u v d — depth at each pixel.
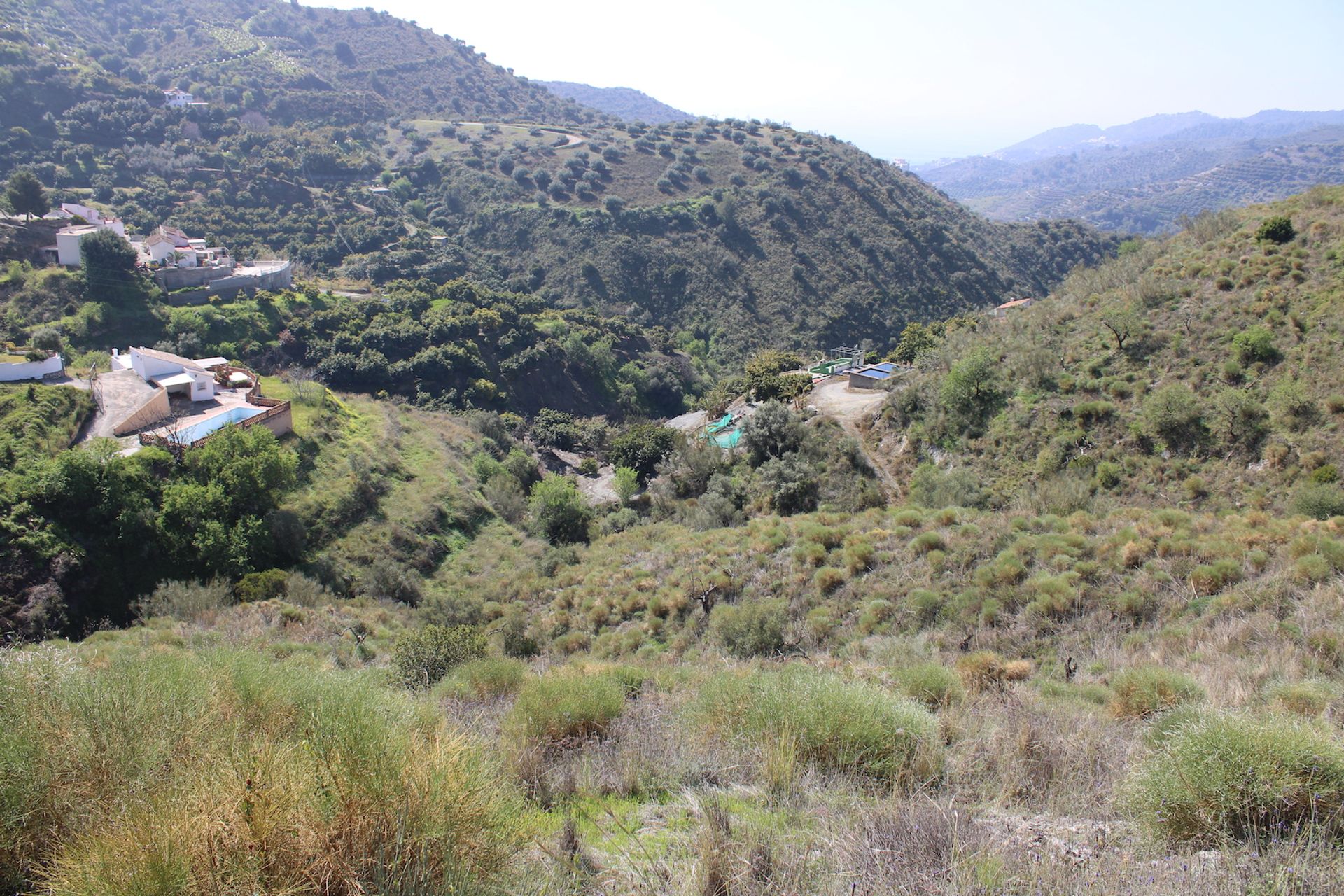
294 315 51.06
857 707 5.43
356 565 25.78
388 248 76.06
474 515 32.03
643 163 101.31
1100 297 27.53
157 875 2.70
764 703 5.73
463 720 7.13
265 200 75.88
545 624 18.67
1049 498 19.64
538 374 57.12
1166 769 4.12
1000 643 11.29
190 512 23.03
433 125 115.75
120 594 20.88
